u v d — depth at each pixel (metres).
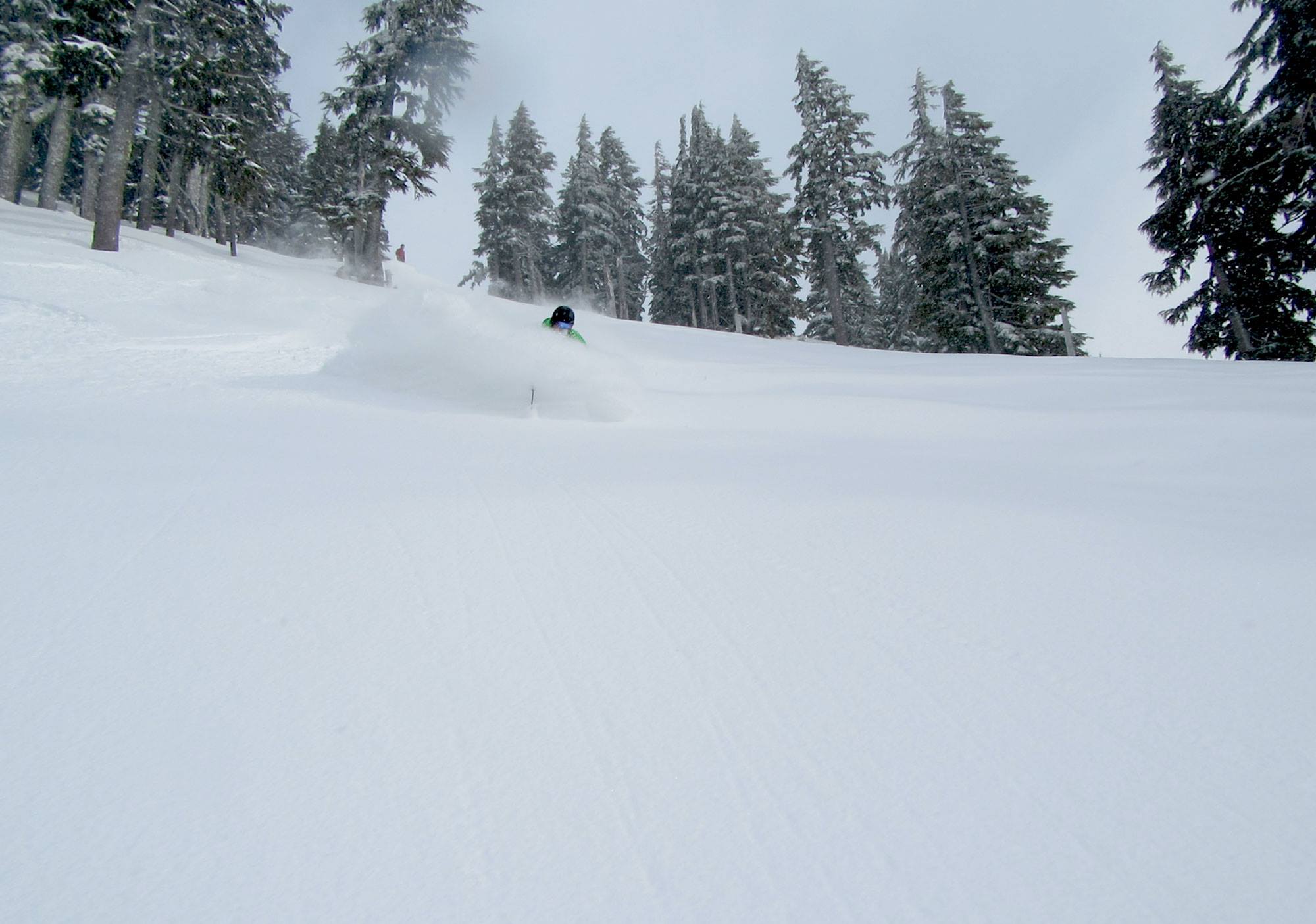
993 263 29.98
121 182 15.14
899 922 0.97
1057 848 1.10
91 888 1.00
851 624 1.86
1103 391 7.45
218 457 3.51
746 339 22.22
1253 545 2.36
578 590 2.07
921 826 1.15
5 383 5.73
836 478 3.44
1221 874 1.04
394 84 26.64
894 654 1.70
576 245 49.72
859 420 5.92
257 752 1.32
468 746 1.36
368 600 1.97
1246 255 21.84
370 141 26.72
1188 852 1.08
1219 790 1.21
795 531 2.57
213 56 20.91
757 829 1.15
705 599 2.01
